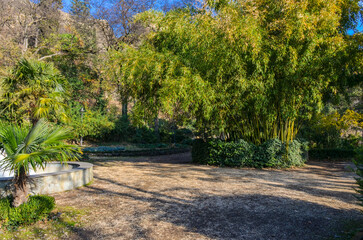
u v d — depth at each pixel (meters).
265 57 8.19
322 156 14.02
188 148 22.33
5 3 19.81
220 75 8.50
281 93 9.01
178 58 8.80
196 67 8.80
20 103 4.57
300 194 5.93
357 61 8.91
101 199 5.47
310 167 10.93
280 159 10.17
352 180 7.94
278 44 8.51
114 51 9.33
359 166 3.69
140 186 6.73
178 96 8.10
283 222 4.18
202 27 8.48
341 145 14.99
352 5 9.97
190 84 8.19
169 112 8.18
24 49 19.72
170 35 9.48
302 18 7.89
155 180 7.54
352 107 22.36
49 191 5.85
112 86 21.36
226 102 8.85
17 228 3.86
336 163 12.52
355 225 3.99
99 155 15.41
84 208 4.86
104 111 21.59
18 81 4.50
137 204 5.15
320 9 8.64
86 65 23.30
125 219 4.34
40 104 4.25
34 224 4.04
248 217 4.41
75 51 21.98
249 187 6.62
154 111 9.67
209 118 9.49
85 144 18.98
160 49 10.02
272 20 8.95
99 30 24.12
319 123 14.78
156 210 4.79
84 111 19.00
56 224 4.07
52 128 4.31
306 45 8.22
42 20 21.97
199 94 8.15
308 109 9.81
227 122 10.38
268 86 8.70
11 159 3.74
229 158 10.38
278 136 10.58
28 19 21.20
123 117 22.55
